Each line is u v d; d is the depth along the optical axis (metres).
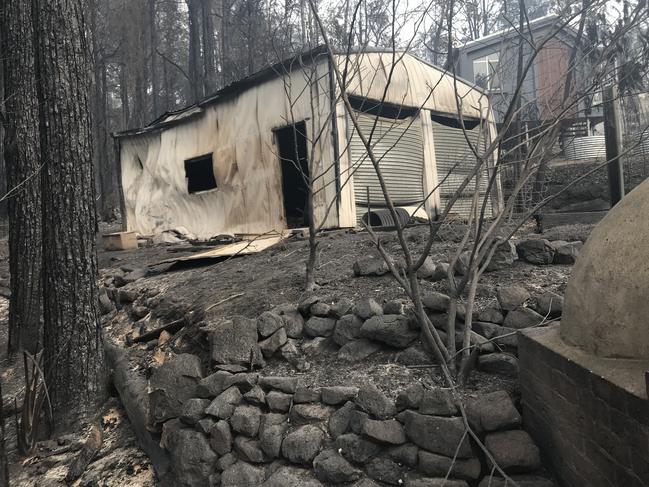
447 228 5.30
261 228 9.25
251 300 4.47
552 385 2.26
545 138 3.37
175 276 6.26
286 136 9.12
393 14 2.91
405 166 8.62
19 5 6.14
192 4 21.19
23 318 6.09
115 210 20.77
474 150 3.08
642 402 1.63
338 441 2.76
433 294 3.39
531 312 3.11
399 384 3.00
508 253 3.84
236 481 2.89
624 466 1.75
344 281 4.40
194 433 3.23
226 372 3.42
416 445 2.57
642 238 1.97
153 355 4.66
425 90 8.95
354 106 7.90
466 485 2.37
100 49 22.17
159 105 26.56
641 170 5.62
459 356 3.04
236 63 18.08
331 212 7.63
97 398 4.50
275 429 2.97
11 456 4.20
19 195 6.12
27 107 6.16
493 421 2.47
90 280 4.57
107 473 3.63
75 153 4.50
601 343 2.01
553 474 2.30
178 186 11.27
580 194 8.65
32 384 4.36
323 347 3.62
